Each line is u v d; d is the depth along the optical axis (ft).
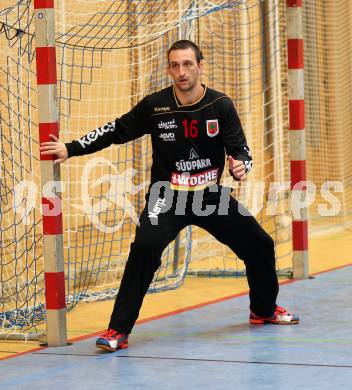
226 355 40.27
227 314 50.49
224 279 64.75
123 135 42.63
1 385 36.27
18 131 53.57
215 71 82.79
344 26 106.93
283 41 87.81
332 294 55.52
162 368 38.24
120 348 42.37
